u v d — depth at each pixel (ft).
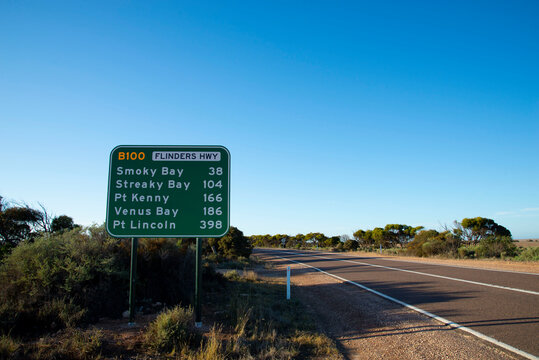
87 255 28.04
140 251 32.76
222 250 112.78
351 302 38.55
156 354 20.07
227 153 29.45
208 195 28.76
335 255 142.31
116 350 20.24
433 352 21.34
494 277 49.62
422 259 96.07
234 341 22.45
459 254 99.81
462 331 24.94
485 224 144.77
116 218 28.09
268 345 22.65
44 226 55.67
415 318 29.58
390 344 23.61
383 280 54.19
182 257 36.63
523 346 21.11
